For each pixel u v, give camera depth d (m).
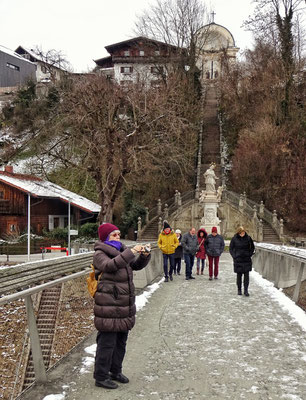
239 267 11.44
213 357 6.27
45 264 5.80
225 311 9.48
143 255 5.28
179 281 14.72
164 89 36.53
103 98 27.14
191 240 15.27
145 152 27.19
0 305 4.02
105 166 26.20
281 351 6.57
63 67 42.31
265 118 49.91
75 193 46.38
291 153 47.28
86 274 7.34
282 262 12.35
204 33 56.25
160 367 5.83
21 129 52.09
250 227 41.41
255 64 57.31
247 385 5.16
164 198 49.47
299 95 52.19
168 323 8.37
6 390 4.37
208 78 76.25
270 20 47.75
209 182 33.25
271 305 10.16
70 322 6.37
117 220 48.19
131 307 5.12
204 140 59.75
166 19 52.94
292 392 4.95
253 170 48.06
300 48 56.72
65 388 4.96
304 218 43.72
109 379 5.07
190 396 4.80
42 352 5.30
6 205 41.84
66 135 26.42
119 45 70.44
